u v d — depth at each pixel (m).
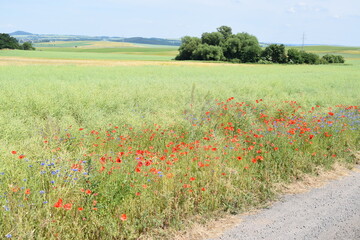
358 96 18.61
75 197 4.63
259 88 20.94
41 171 5.01
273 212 5.21
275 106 13.66
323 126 9.38
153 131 8.80
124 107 12.95
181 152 6.59
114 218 4.53
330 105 14.88
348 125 10.32
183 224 4.67
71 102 12.84
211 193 5.55
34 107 11.52
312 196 5.87
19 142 7.33
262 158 6.85
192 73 39.97
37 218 4.14
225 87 20.58
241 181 6.08
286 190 6.14
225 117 11.17
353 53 191.62
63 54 111.88
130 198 4.87
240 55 116.94
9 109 10.95
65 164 5.30
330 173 7.10
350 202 5.59
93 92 14.79
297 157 7.43
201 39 122.81
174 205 5.14
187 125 9.49
